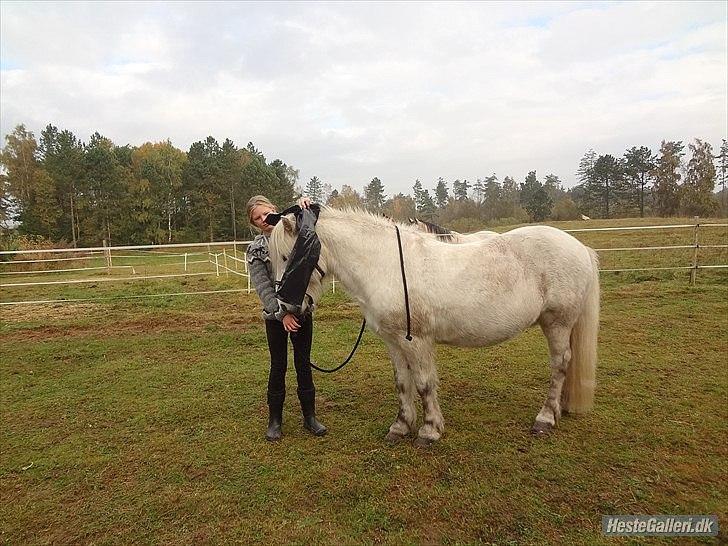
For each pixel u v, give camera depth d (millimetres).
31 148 43656
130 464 3164
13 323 7930
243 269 15758
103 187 40062
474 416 3674
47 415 4035
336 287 9406
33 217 40000
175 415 3938
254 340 6223
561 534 2334
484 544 2287
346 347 5691
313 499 2686
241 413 3926
